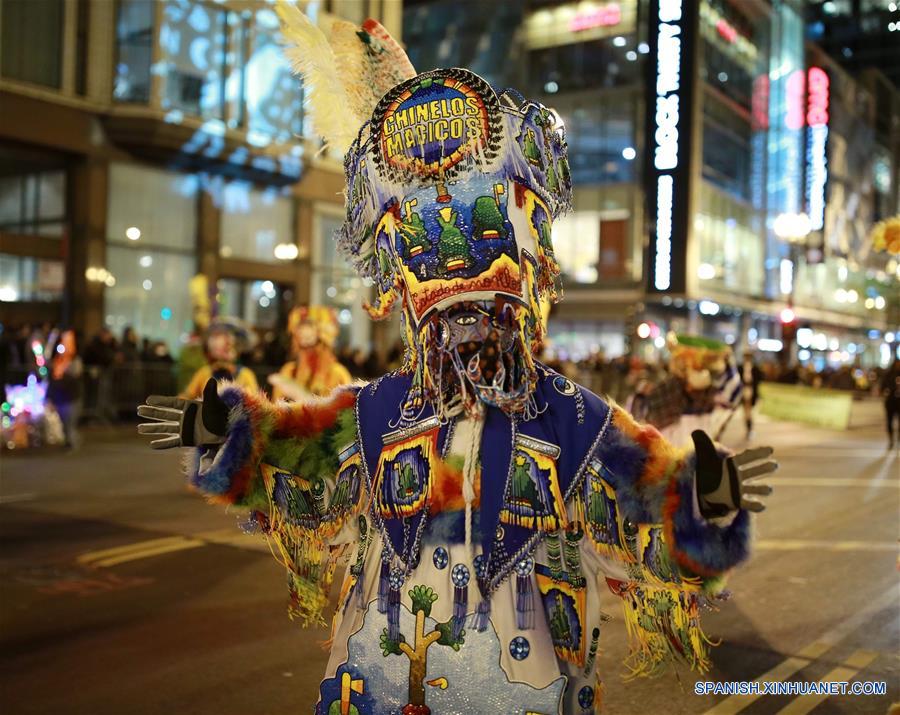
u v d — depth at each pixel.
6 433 15.39
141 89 22.66
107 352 18.50
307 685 4.57
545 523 1.99
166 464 13.02
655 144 41.53
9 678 4.64
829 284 55.88
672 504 1.96
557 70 44.00
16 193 23.56
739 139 45.47
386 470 2.08
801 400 25.89
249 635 5.34
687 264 40.94
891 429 18.17
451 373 2.04
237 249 25.55
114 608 5.87
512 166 2.07
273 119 25.17
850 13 78.00
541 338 2.16
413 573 2.01
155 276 23.77
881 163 65.31
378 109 2.13
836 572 7.05
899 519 9.52
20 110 20.95
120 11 22.48
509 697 1.92
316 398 2.27
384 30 2.50
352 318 28.56
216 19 23.72
